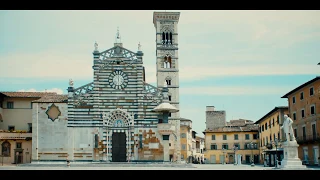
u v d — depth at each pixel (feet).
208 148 472.03
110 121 277.23
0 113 307.58
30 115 315.37
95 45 282.36
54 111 273.54
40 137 270.67
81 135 272.92
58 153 269.44
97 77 279.28
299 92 299.17
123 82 280.51
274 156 330.95
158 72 368.27
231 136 467.11
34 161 267.80
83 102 276.21
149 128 276.41
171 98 363.76
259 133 444.14
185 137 458.91
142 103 278.67
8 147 290.15
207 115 494.59
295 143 185.16
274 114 353.31
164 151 273.95
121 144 277.64
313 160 275.59
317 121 267.59
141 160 273.13
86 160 270.87
